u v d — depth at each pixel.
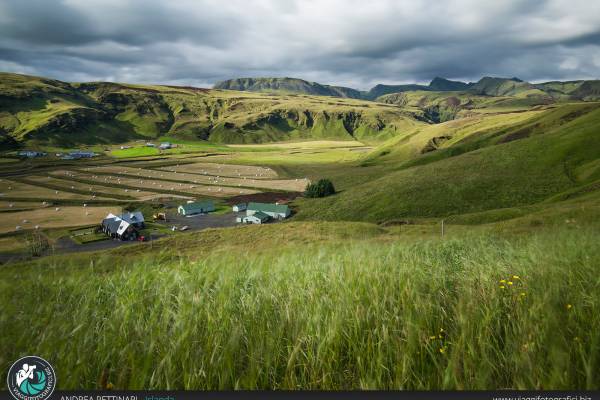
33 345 3.00
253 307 4.13
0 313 3.25
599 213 35.25
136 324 3.60
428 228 47.56
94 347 3.34
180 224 111.88
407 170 117.12
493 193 85.06
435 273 5.53
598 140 92.06
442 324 3.96
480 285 4.92
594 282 4.49
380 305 4.09
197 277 5.20
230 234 52.59
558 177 84.31
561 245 6.96
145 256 6.07
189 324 3.48
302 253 7.62
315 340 3.47
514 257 6.69
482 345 3.26
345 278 5.15
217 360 3.15
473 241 10.90
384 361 3.26
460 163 105.38
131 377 2.97
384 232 49.75
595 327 3.26
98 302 4.24
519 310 3.88
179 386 3.14
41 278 4.52
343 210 99.56
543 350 3.04
